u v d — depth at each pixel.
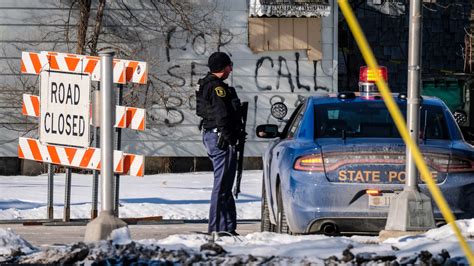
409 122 18.55
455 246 15.55
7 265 14.99
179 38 49.66
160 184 40.41
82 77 26.55
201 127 21.19
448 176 18.78
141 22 49.47
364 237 18.20
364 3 54.72
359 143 18.92
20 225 26.77
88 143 26.48
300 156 19.02
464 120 23.80
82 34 48.56
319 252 15.54
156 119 49.56
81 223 26.77
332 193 18.61
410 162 18.16
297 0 48.50
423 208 18.03
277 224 20.52
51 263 15.12
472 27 55.72
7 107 48.78
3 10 48.88
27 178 44.50
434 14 55.62
